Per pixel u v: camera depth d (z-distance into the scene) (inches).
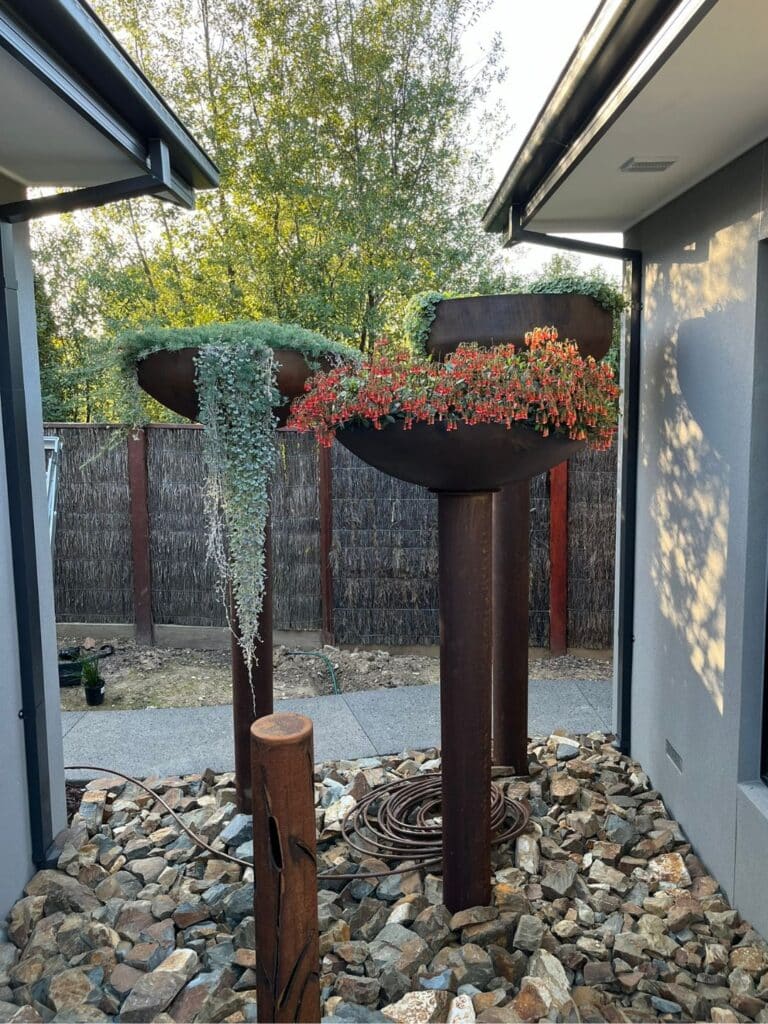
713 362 123.1
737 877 113.8
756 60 81.4
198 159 128.5
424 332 126.6
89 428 259.3
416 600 253.6
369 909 114.8
